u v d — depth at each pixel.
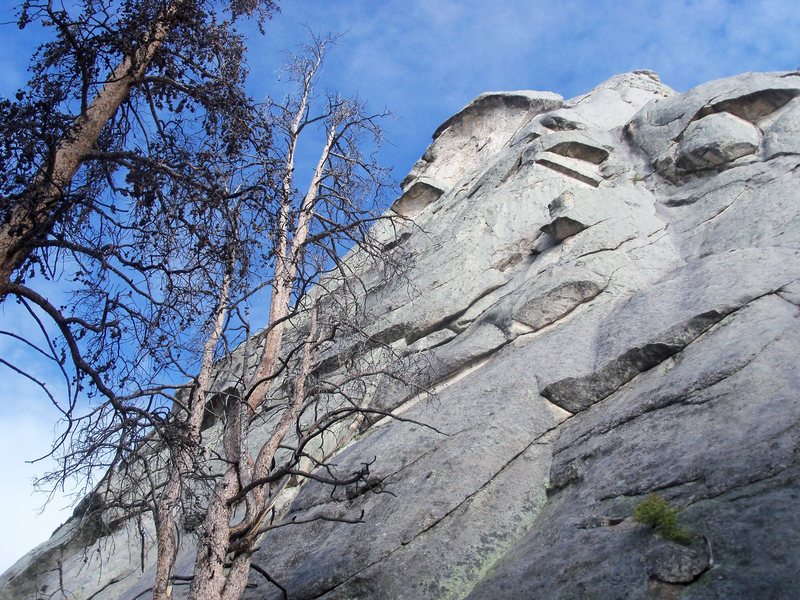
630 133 23.48
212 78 9.09
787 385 10.03
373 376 16.58
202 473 9.35
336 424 15.87
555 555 8.91
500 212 20.84
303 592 10.52
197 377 10.92
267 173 9.41
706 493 8.62
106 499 9.26
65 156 8.04
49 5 7.64
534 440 12.13
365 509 12.02
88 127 8.34
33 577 16.39
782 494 8.05
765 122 20.42
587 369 13.06
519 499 10.95
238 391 11.67
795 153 18.09
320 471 14.29
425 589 9.78
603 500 9.56
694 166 19.66
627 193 19.84
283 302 12.72
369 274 20.73
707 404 10.34
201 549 9.81
